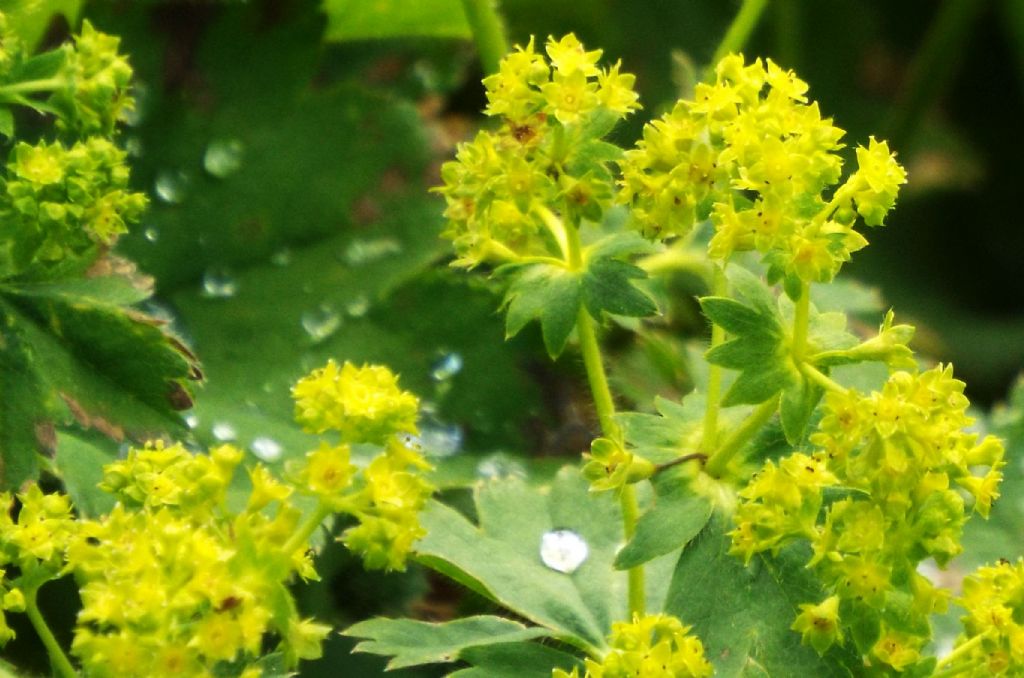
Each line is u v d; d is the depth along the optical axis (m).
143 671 0.30
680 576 0.32
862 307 0.40
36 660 0.36
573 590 0.35
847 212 0.32
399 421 0.31
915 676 0.32
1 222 0.33
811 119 0.31
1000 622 0.32
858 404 0.31
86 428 0.34
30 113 0.39
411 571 0.38
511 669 0.34
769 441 0.33
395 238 0.40
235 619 0.30
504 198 0.32
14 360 0.34
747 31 0.40
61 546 0.32
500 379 0.39
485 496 0.36
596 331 0.36
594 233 0.37
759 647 0.32
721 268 0.33
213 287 0.40
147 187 0.40
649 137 0.32
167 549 0.30
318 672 0.37
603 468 0.32
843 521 0.31
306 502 0.36
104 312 0.34
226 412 0.39
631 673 0.32
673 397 0.39
